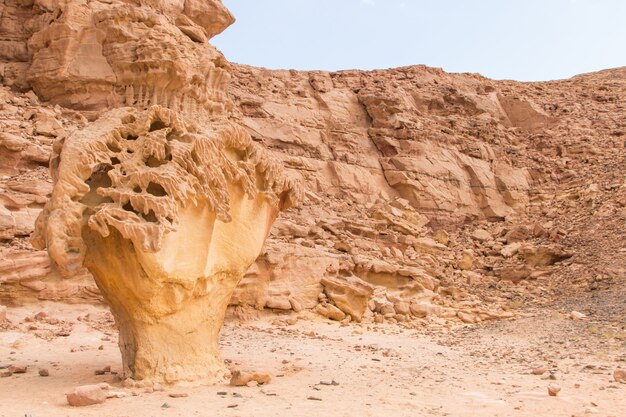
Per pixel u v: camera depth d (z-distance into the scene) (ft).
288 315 55.67
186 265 28.94
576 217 94.17
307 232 70.33
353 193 91.66
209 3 81.66
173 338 29.32
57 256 26.16
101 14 67.92
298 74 106.22
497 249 87.56
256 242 33.42
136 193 27.40
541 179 108.17
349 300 58.03
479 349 44.42
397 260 72.69
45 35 68.59
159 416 22.85
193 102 68.59
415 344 46.57
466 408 25.14
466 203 99.40
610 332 47.55
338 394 27.48
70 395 24.32
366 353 41.55
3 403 24.54
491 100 122.01
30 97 67.62
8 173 56.24
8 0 73.05
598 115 124.16
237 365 34.30
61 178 27.25
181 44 69.97
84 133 28.71
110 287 28.84
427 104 112.16
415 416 23.71
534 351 42.78
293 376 31.78
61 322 43.32
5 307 42.14
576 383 30.22
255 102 92.38
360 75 111.24
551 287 75.31
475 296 70.23
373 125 102.06
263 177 33.94
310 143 93.30
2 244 47.93
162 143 29.17
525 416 24.06
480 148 106.32
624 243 81.15
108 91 67.31
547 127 119.55
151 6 74.43
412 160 97.04
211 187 30.19
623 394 28.04
